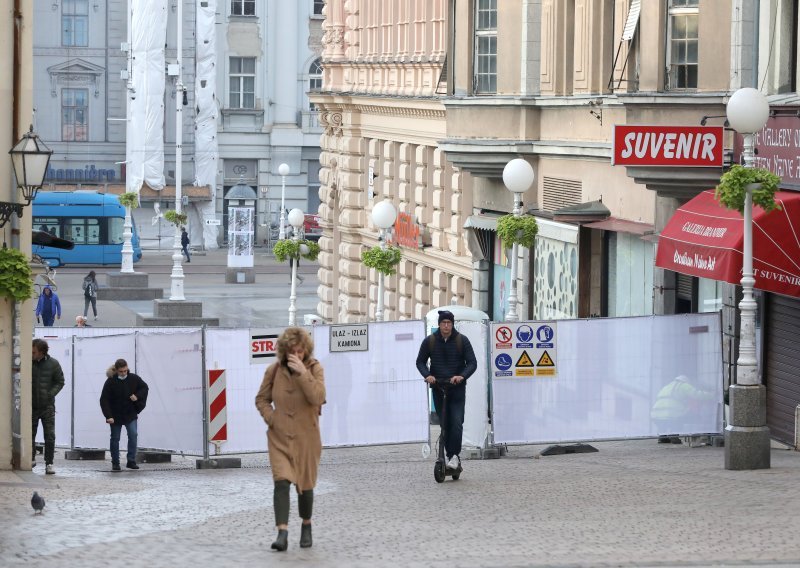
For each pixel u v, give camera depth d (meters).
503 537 30.62
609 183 67.44
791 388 52.72
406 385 53.53
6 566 27.45
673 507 34.44
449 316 41.44
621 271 66.62
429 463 50.06
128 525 33.09
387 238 102.62
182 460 58.84
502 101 75.75
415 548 29.38
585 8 70.25
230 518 34.31
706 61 56.66
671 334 51.41
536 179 76.81
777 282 49.62
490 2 77.56
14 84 46.38
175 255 122.88
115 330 63.81
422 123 95.81
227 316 126.06
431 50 93.88
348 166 113.31
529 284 77.00
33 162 45.34
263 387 29.64
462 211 88.56
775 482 39.06
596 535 30.48
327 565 27.41
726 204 42.47
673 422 51.69
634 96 58.00
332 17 119.38
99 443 57.25
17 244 46.66
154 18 193.12
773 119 52.38
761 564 27.00
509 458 50.97
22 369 47.00
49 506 36.84
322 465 50.56
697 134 55.97
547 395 50.97
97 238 176.50
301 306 135.62
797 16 53.59
